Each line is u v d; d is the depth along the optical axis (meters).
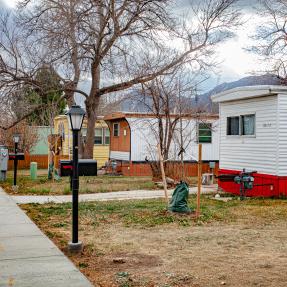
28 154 32.72
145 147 24.16
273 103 14.14
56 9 21.91
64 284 5.48
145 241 7.94
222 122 17.02
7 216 10.59
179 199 10.61
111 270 6.19
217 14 23.28
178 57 22.62
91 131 24.55
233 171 16.20
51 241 7.89
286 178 14.08
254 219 10.14
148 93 21.91
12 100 23.38
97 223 9.66
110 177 22.12
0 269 6.13
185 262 6.54
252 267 6.23
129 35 22.16
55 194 15.55
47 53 21.42
